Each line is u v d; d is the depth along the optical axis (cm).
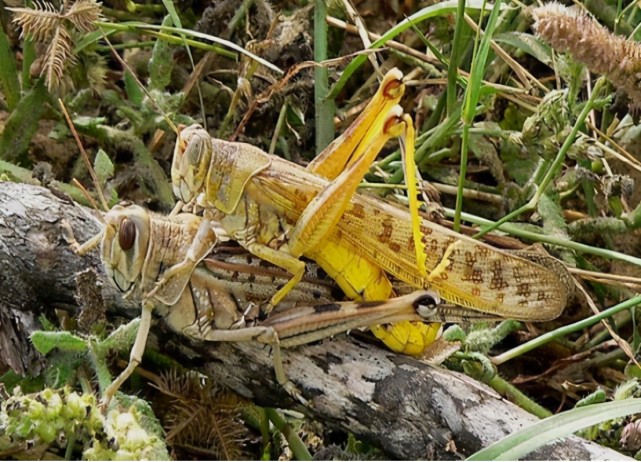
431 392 44
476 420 44
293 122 52
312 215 44
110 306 46
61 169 52
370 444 45
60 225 45
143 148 50
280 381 45
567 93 48
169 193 50
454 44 49
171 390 46
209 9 52
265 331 44
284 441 47
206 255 44
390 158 51
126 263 44
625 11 51
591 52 44
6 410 43
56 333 45
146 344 46
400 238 45
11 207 45
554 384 50
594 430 46
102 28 50
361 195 45
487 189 52
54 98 50
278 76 51
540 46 49
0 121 51
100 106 52
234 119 52
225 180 44
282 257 44
